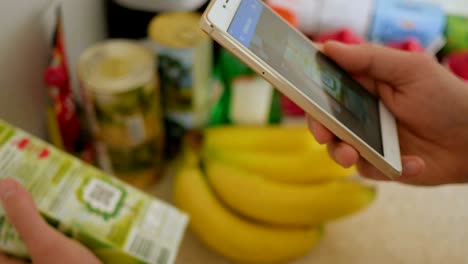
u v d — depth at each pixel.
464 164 0.40
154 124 0.46
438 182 0.41
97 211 0.31
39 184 0.30
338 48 0.37
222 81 0.53
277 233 0.43
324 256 0.46
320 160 0.44
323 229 0.46
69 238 0.28
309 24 0.59
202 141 0.50
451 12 0.63
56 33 0.40
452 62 0.56
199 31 0.46
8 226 0.28
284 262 0.45
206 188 0.46
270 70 0.28
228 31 0.27
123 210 0.32
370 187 0.43
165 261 0.31
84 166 0.33
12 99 0.38
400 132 0.41
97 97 0.41
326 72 0.35
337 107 0.32
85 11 0.50
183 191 0.45
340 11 0.58
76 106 0.49
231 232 0.42
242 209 0.43
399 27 0.58
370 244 0.47
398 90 0.39
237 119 0.52
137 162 0.47
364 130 0.33
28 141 0.31
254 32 0.30
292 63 0.31
